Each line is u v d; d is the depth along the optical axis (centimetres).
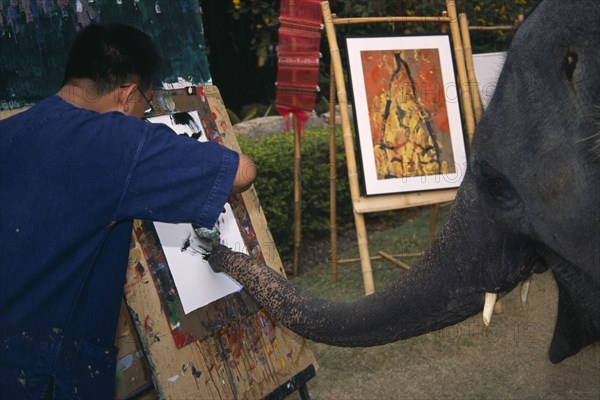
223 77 925
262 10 768
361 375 339
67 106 189
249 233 271
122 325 241
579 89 142
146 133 185
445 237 185
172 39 271
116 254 194
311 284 478
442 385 322
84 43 196
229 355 250
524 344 345
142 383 248
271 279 222
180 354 234
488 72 431
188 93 267
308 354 280
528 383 317
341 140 578
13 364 185
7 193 182
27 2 226
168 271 236
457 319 189
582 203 146
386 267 498
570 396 304
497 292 180
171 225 241
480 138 167
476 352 347
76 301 185
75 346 189
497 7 727
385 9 700
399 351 358
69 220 181
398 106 400
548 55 148
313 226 556
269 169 505
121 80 197
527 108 153
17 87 224
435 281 186
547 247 173
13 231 181
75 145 182
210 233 252
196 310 241
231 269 234
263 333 263
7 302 182
